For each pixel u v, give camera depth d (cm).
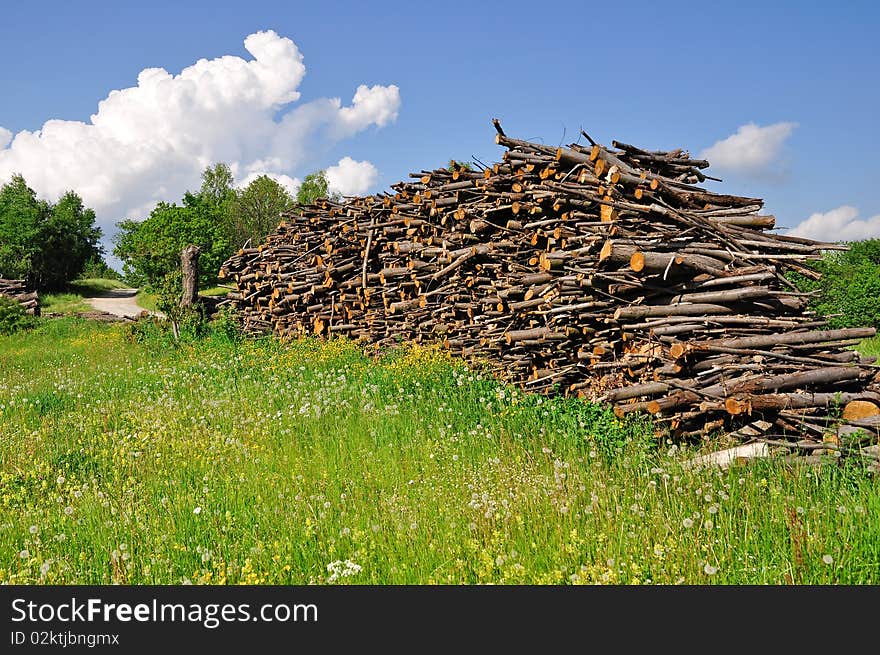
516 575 422
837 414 621
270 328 1827
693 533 465
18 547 510
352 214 1531
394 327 1398
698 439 701
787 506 483
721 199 892
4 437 843
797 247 800
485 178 1116
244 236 6569
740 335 743
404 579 438
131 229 6519
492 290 1116
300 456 734
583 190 893
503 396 896
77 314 2850
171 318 1844
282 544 485
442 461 684
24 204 6166
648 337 779
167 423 878
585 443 706
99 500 593
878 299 1653
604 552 446
